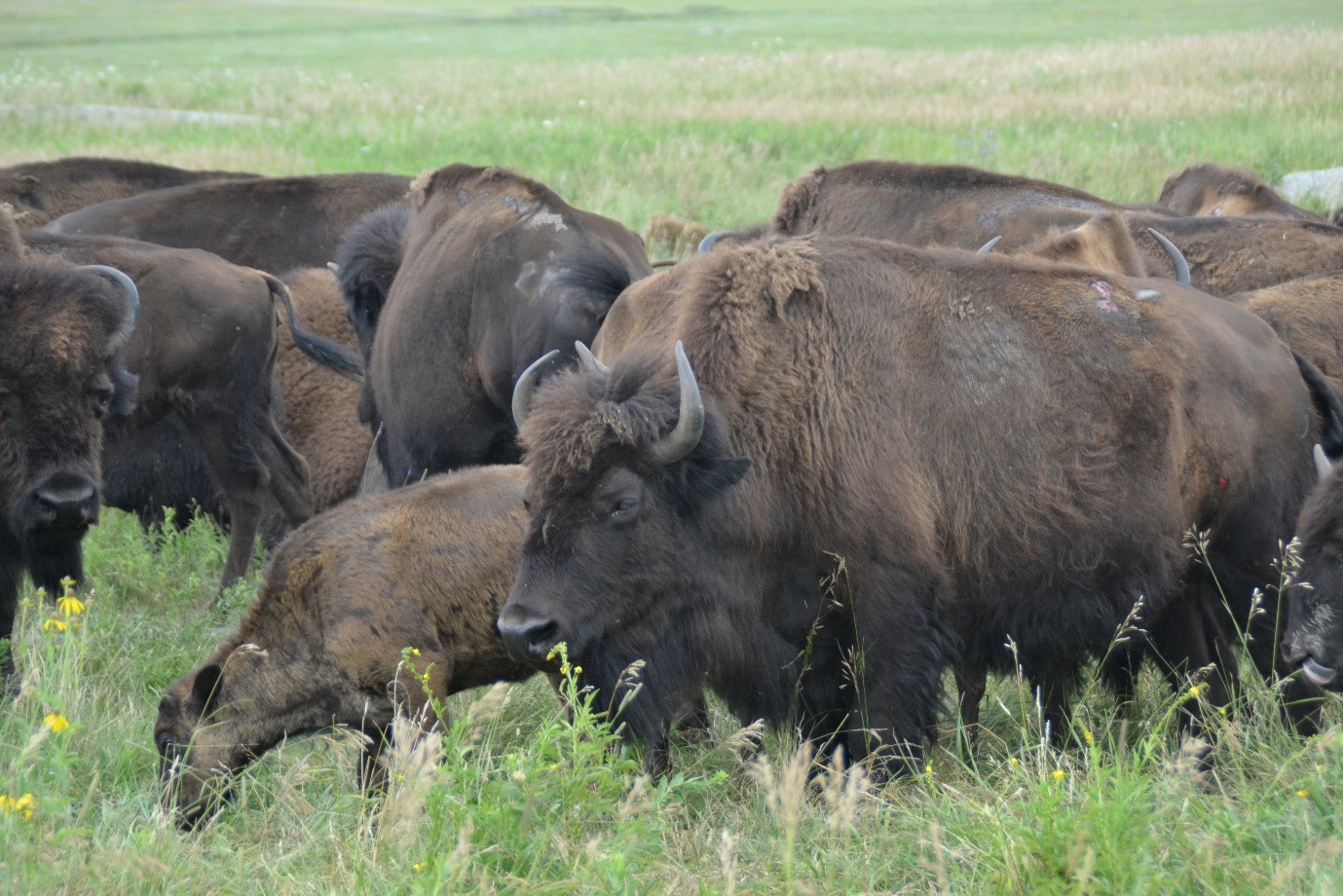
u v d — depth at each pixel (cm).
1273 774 1644
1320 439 2073
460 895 1303
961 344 1839
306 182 4034
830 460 1759
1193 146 7038
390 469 2808
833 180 3531
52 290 2123
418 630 1850
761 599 1802
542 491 1656
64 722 1562
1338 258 2927
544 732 1459
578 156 7000
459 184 2781
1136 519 1862
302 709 1864
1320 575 1697
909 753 1770
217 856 1573
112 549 3002
